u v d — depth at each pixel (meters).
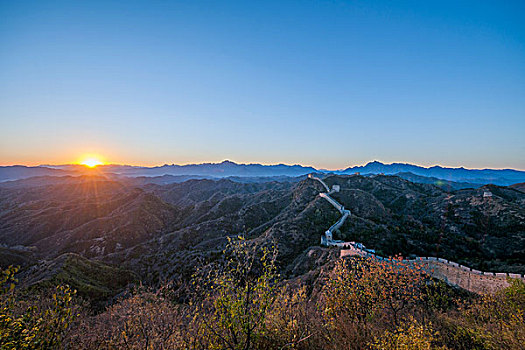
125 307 10.99
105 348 9.76
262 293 8.09
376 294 12.70
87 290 48.91
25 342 6.11
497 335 10.59
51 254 90.88
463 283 24.92
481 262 44.31
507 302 14.37
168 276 59.19
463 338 11.06
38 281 45.12
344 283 13.51
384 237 54.66
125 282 59.97
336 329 11.05
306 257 46.81
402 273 13.89
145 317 9.45
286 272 45.03
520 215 63.31
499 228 61.44
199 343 8.20
